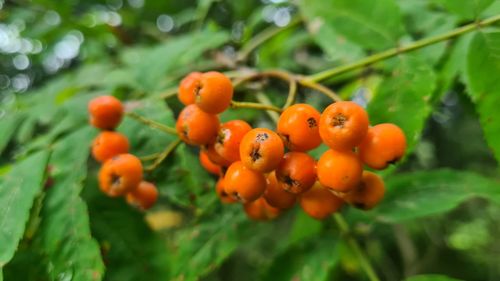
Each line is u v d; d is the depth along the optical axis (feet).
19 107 0.69
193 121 0.42
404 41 0.51
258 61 0.81
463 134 1.99
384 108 0.46
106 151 0.47
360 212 0.51
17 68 1.28
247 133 0.40
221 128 0.42
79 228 0.44
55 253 0.43
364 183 0.42
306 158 0.41
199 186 0.50
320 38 0.64
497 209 1.73
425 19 0.59
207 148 0.43
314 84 0.48
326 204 0.43
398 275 1.66
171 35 1.02
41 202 0.45
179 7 1.00
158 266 0.52
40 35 0.81
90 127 0.50
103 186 0.46
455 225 1.74
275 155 0.39
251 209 0.48
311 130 0.40
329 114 0.39
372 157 0.40
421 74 0.46
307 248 0.50
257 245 1.36
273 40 0.80
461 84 0.59
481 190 0.50
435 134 1.98
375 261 1.60
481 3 0.46
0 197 0.44
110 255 0.52
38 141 0.56
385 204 0.51
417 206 0.50
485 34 0.45
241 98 0.60
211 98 0.41
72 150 0.48
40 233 0.44
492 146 0.44
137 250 0.52
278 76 0.50
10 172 0.45
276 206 0.44
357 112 0.38
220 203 0.52
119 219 0.53
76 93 0.72
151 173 0.49
